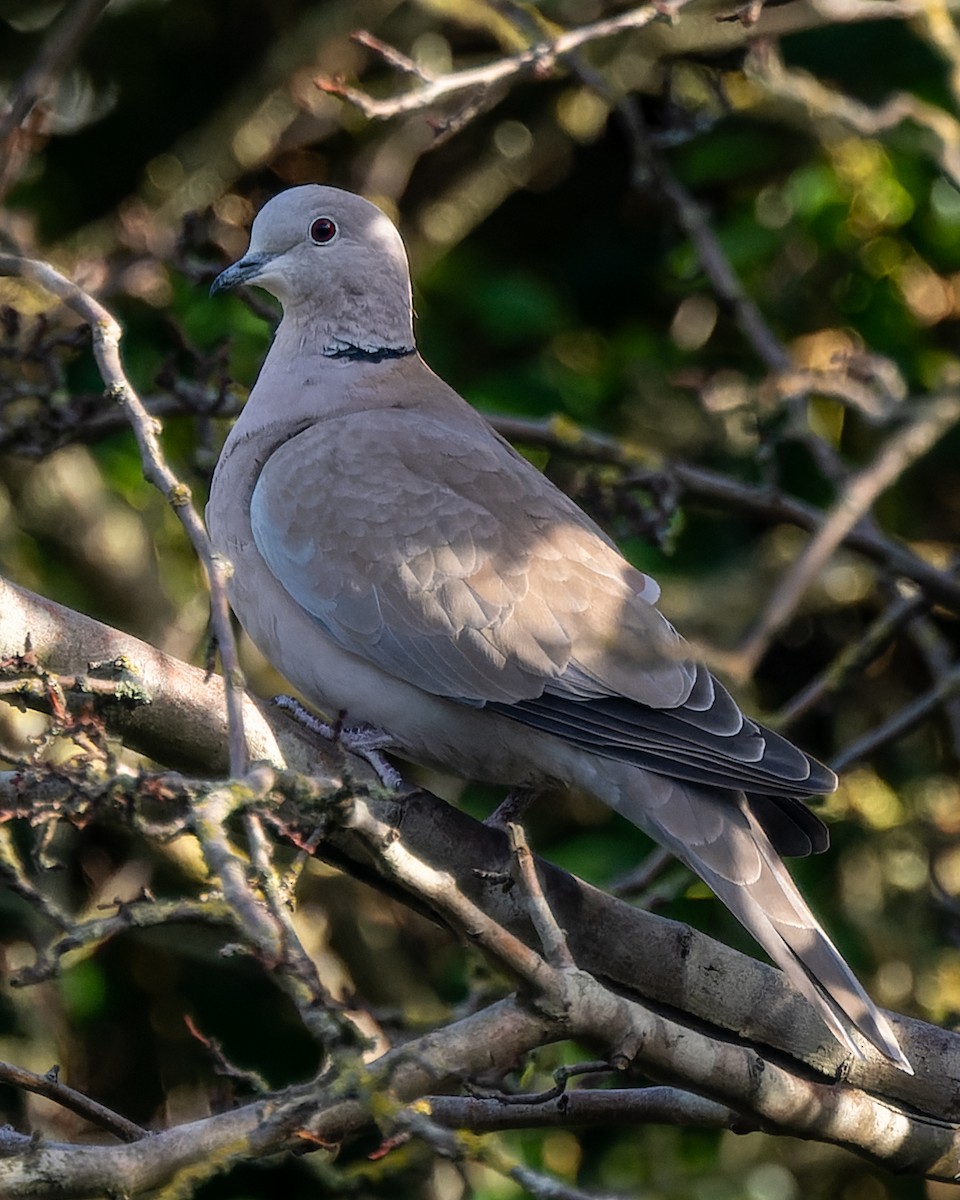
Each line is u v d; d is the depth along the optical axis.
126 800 4.77
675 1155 11.63
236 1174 10.94
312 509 8.03
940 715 12.20
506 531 7.95
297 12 13.39
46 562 11.68
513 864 6.53
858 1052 6.50
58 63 9.41
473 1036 5.57
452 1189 10.51
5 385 9.62
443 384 9.05
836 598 12.57
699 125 11.07
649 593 8.12
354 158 13.25
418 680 7.81
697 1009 7.02
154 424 6.07
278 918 4.64
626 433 12.98
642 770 7.53
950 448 12.91
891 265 12.88
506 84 11.48
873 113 11.16
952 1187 11.77
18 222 11.48
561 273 13.77
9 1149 5.65
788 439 11.62
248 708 6.69
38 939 10.64
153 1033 11.52
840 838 11.96
